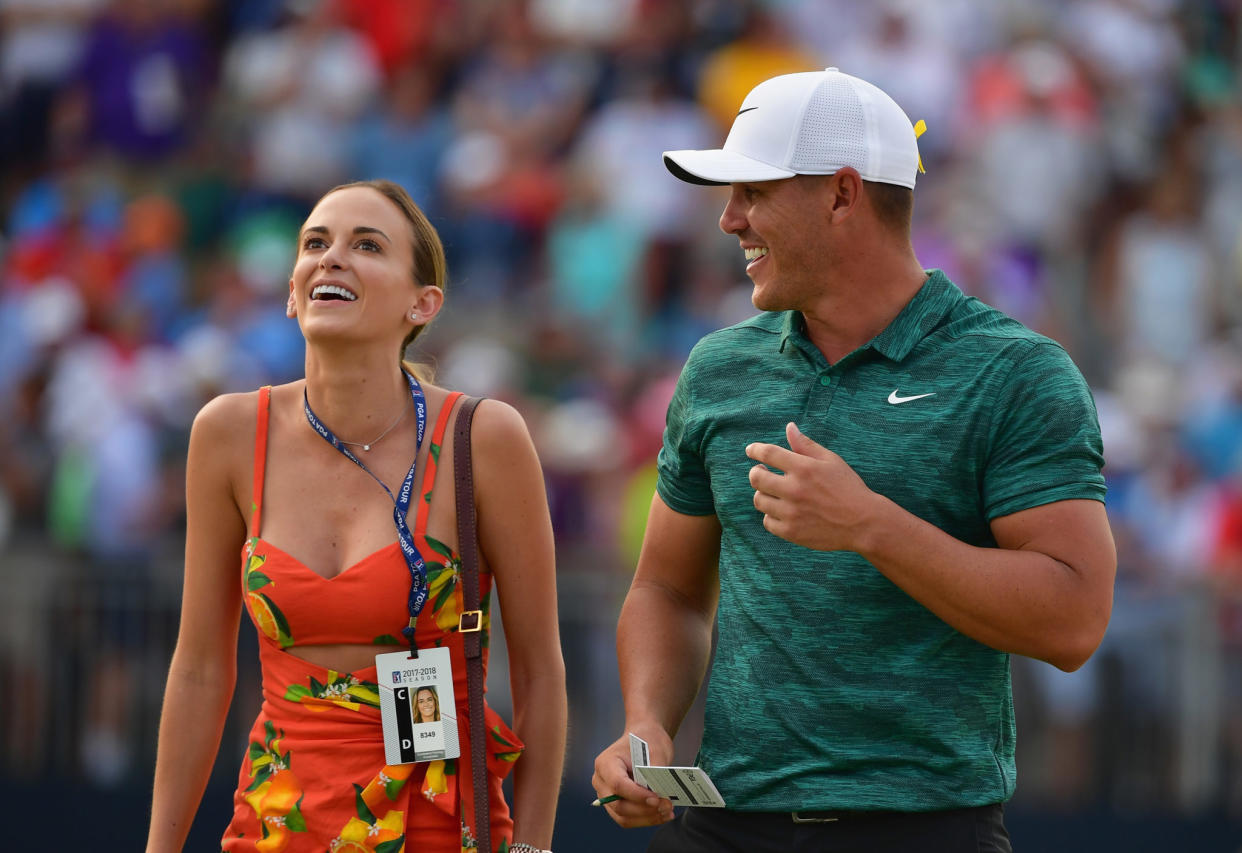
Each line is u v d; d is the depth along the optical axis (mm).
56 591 23188
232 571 10008
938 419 8984
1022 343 9008
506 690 20750
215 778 21484
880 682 8992
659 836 10078
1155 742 22500
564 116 36000
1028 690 22406
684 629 10242
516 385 30203
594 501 26656
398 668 9273
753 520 9430
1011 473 8828
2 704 22984
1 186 37594
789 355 9617
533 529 9867
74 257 33688
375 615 9250
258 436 9750
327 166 35812
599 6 37969
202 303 33188
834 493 8492
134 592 23234
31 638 23094
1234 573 23375
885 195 9312
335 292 9555
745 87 36188
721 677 9602
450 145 35812
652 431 27781
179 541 26250
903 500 9000
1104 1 39406
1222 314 35375
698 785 8938
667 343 32031
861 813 8969
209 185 35938
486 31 37875
